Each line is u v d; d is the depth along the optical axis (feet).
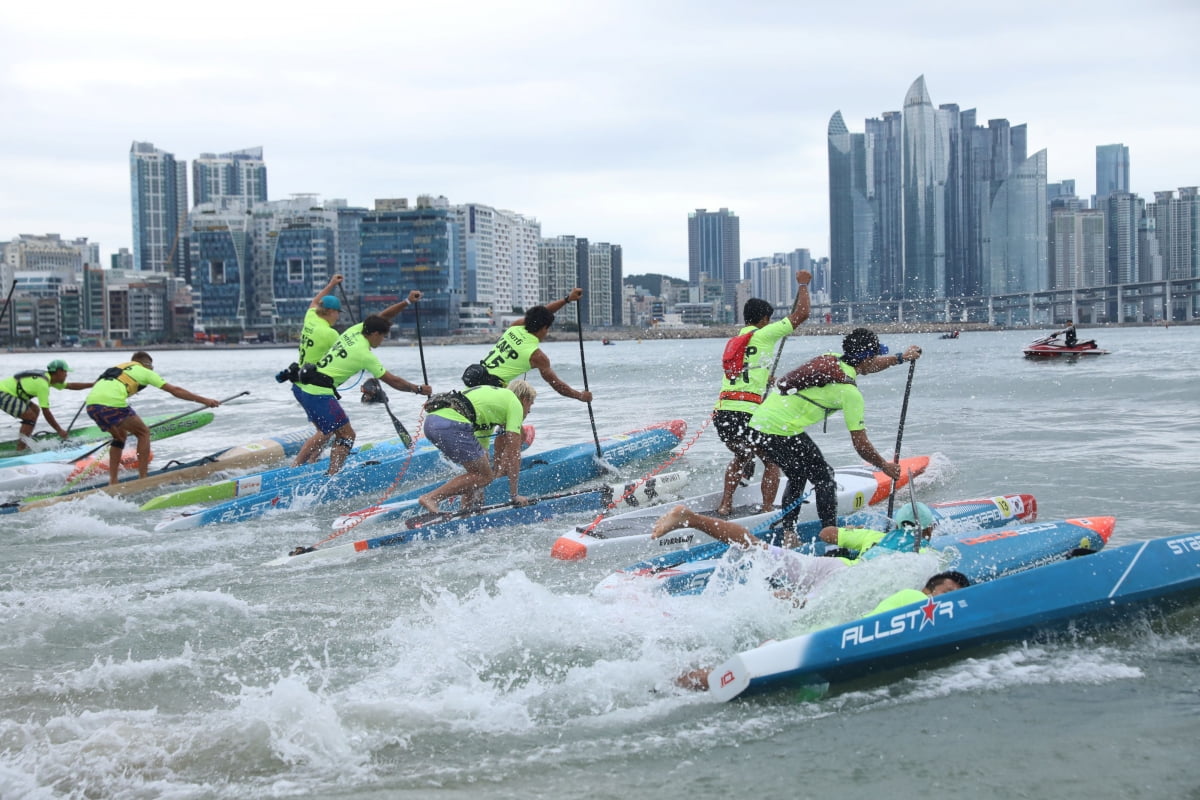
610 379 110.22
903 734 15.07
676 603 20.49
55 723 16.06
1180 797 12.93
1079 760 14.02
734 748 14.82
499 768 14.35
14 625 21.25
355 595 23.36
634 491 33.53
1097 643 18.84
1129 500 29.99
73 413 81.82
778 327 27.68
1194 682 16.70
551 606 20.52
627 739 15.21
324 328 37.40
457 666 18.21
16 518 34.32
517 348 33.12
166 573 26.04
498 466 32.96
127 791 13.96
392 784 13.97
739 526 22.70
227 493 37.06
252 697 16.70
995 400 63.00
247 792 13.85
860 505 30.83
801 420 24.77
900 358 24.68
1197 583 19.80
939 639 17.66
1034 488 32.35
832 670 16.99
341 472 37.42
